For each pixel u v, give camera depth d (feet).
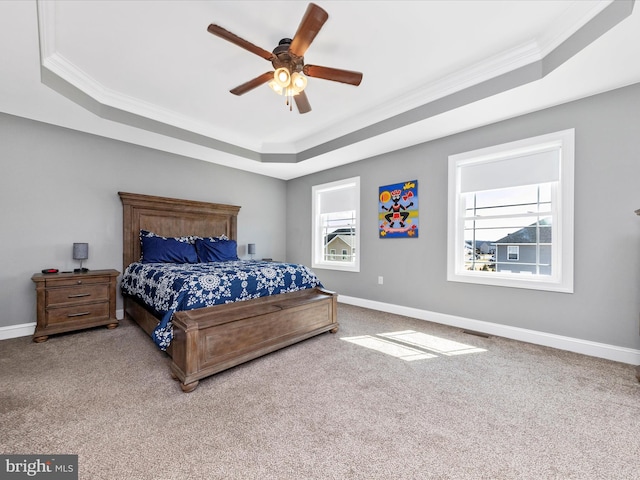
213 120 11.35
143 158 12.00
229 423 4.81
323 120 11.35
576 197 7.99
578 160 7.95
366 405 5.37
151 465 3.89
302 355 7.74
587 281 7.84
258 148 14.10
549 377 6.48
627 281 7.32
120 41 6.81
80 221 10.43
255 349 7.14
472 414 5.09
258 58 7.50
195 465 3.90
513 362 7.31
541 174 8.77
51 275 8.91
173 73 8.18
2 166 8.98
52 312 8.82
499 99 7.96
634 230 7.23
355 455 4.10
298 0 5.68
